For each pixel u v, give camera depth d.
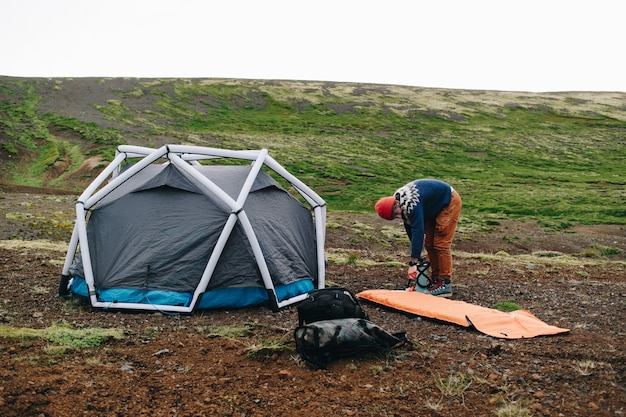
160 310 7.26
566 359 5.34
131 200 8.12
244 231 7.68
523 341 5.96
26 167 44.12
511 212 32.72
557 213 32.06
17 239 14.86
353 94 88.81
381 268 11.55
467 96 93.75
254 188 8.36
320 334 5.18
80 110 63.88
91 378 4.68
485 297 8.64
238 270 7.61
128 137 53.41
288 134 63.91
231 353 5.48
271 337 6.09
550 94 100.31
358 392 4.57
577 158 58.88
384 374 4.95
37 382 4.44
